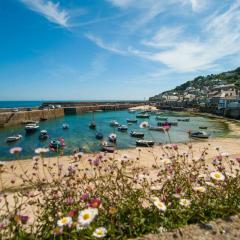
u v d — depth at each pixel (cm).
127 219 337
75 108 10806
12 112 6969
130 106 16238
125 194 387
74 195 386
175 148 575
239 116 8406
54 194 389
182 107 13850
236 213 362
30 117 7656
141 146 3725
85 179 437
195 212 353
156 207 322
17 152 407
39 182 437
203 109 11369
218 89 13725
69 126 6531
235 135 4903
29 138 4653
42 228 320
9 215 331
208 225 333
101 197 375
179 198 364
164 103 16688
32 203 388
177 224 335
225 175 402
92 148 3108
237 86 12925
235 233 315
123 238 305
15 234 296
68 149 3200
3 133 5375
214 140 4238
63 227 285
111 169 486
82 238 277
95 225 296
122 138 4628
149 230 325
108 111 13638
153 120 8506
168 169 460
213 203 371
